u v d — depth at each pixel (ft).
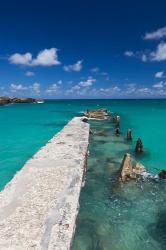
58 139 88.33
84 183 57.36
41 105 398.01
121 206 47.73
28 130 135.64
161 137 109.81
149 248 36.78
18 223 35.53
